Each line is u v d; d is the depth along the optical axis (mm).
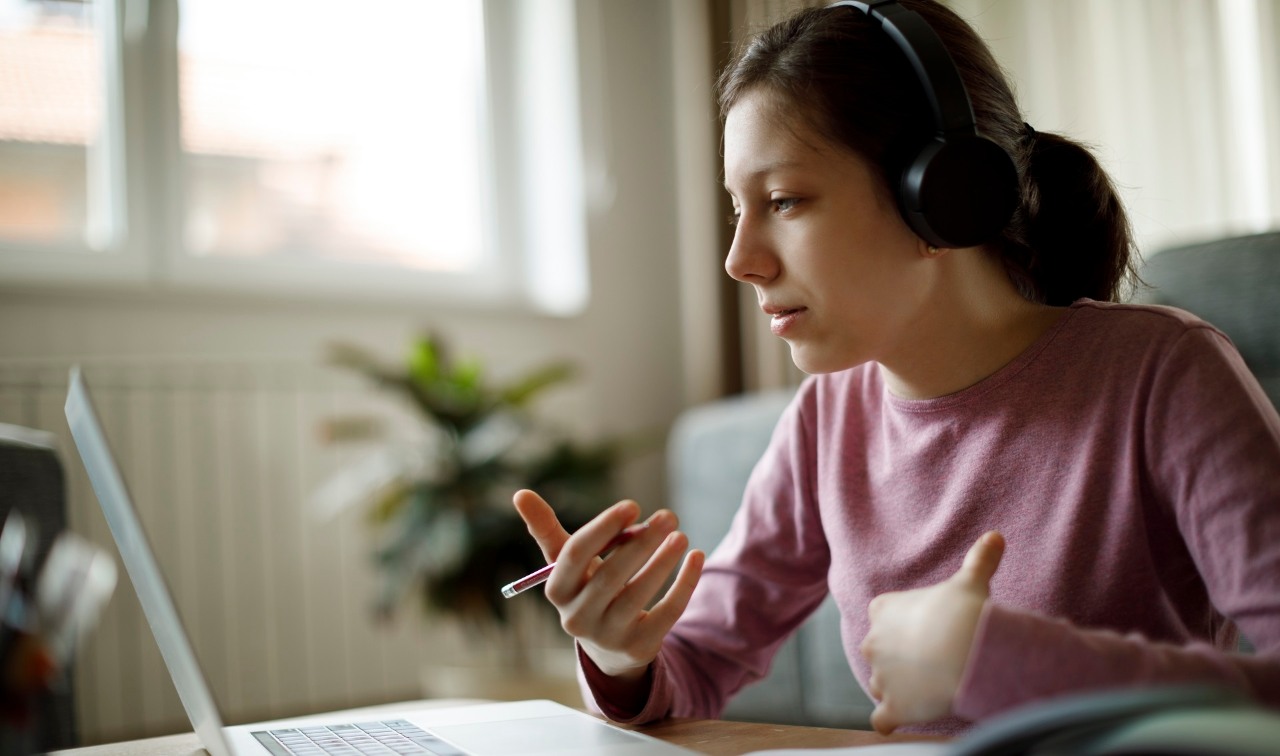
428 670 2535
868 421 876
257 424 2402
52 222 2365
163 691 2209
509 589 695
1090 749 344
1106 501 722
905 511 815
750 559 909
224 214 2557
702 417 2039
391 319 2637
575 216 2893
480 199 2902
